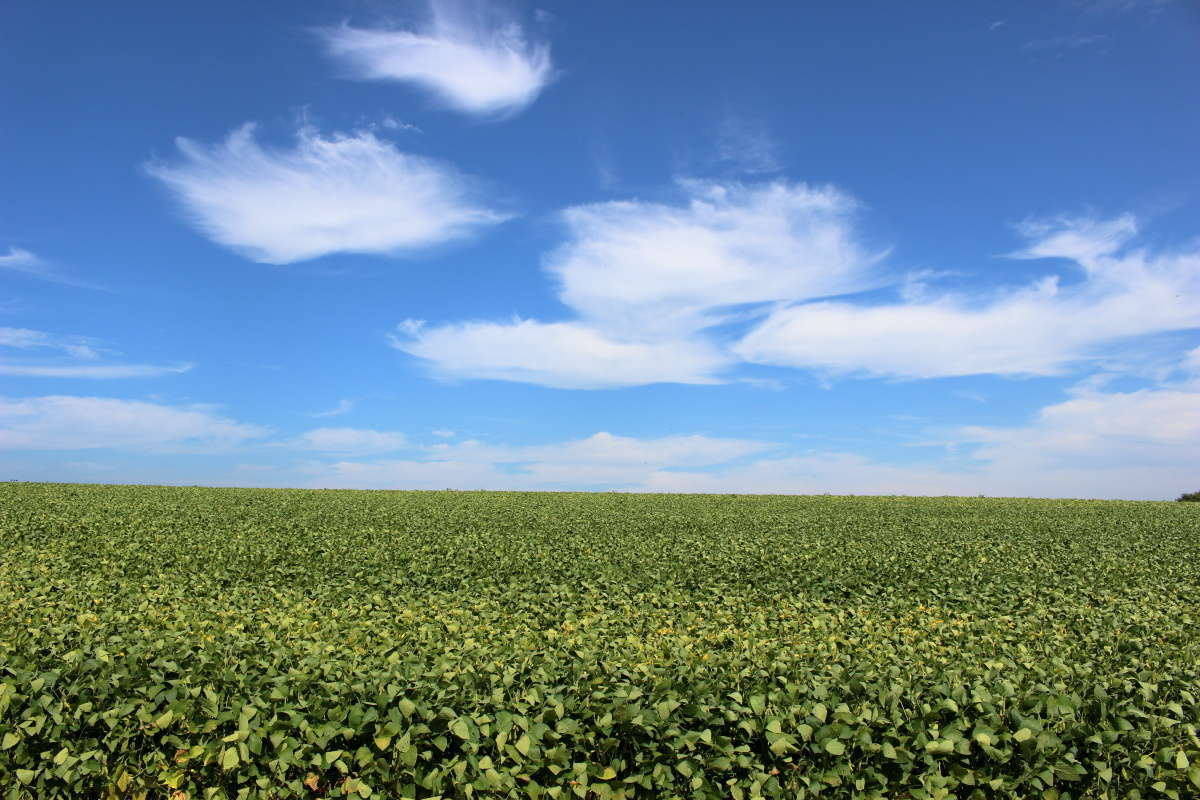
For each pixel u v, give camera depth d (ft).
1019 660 25.30
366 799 18.33
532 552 57.06
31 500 86.07
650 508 100.32
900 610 38.60
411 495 117.60
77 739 19.74
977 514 96.32
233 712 19.43
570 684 21.34
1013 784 17.47
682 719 19.26
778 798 17.70
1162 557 60.34
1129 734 18.38
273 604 36.45
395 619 32.17
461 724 18.51
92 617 28.66
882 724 18.85
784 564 53.36
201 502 92.17
